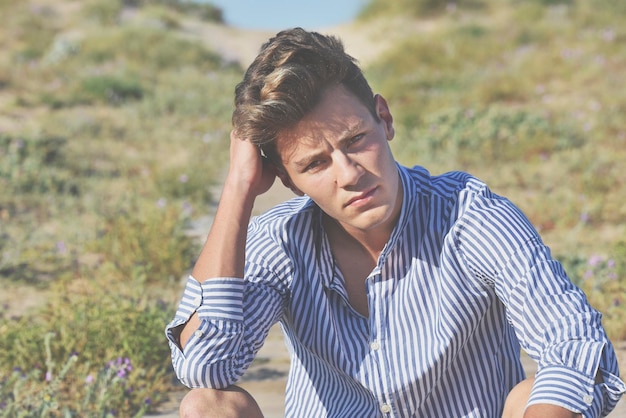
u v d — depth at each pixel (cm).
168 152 1228
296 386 215
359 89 182
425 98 1588
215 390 195
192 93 1738
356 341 194
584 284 537
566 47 1827
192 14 3012
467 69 1841
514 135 1120
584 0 2355
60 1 2797
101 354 431
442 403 195
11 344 440
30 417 348
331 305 196
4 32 2419
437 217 192
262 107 178
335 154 179
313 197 186
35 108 1570
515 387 193
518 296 183
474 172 999
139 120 1462
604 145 1098
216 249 195
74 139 1259
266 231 205
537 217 778
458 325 188
